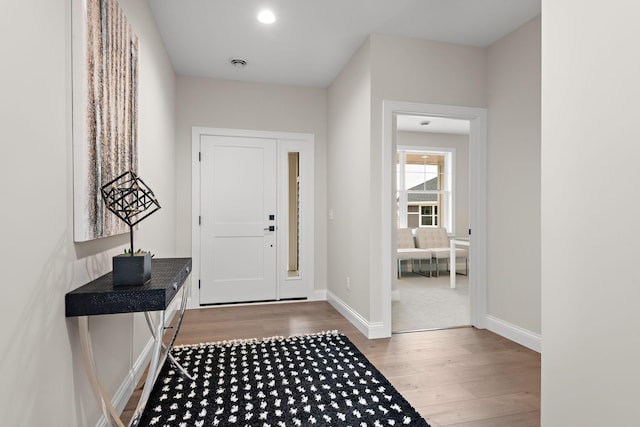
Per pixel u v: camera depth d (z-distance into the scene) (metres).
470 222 3.35
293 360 2.52
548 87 1.15
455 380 2.25
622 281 0.92
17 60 0.98
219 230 4.09
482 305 3.26
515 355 2.65
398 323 3.42
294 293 4.32
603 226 0.97
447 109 3.16
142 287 1.36
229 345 2.81
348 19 2.80
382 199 3.01
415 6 2.63
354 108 3.37
